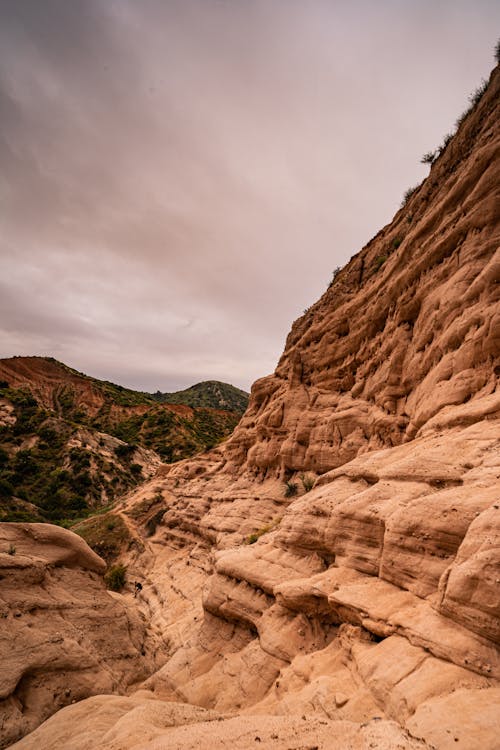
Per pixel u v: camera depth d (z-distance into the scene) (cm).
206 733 646
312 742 553
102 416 13738
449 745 468
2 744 933
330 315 2978
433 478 997
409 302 1973
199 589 2366
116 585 3244
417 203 2541
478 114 2016
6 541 1516
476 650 614
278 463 2888
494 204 1576
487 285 1403
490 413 1116
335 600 966
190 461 5294
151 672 1504
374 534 1044
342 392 2703
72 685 1168
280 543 1509
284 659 1083
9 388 11700
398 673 664
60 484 7406
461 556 703
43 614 1336
